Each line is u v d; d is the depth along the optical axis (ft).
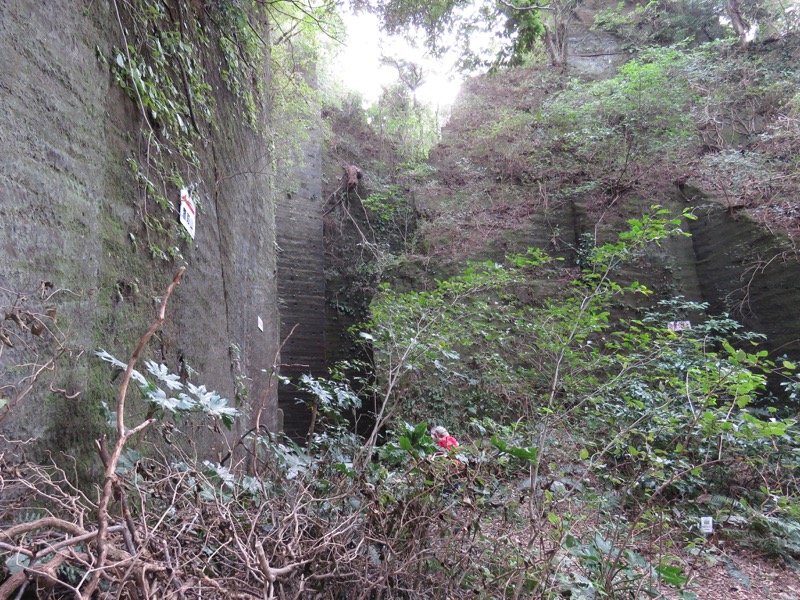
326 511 6.55
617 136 33.35
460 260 33.55
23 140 4.90
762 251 27.02
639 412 15.06
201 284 10.81
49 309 4.78
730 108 34.09
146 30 8.28
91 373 6.08
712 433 10.19
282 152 30.66
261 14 19.75
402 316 15.61
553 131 37.24
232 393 13.00
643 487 12.85
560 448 12.66
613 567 7.73
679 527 11.19
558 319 17.79
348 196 40.96
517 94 42.32
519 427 14.14
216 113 12.61
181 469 5.92
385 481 7.30
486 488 8.41
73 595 3.59
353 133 44.80
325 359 36.01
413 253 35.22
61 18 5.78
